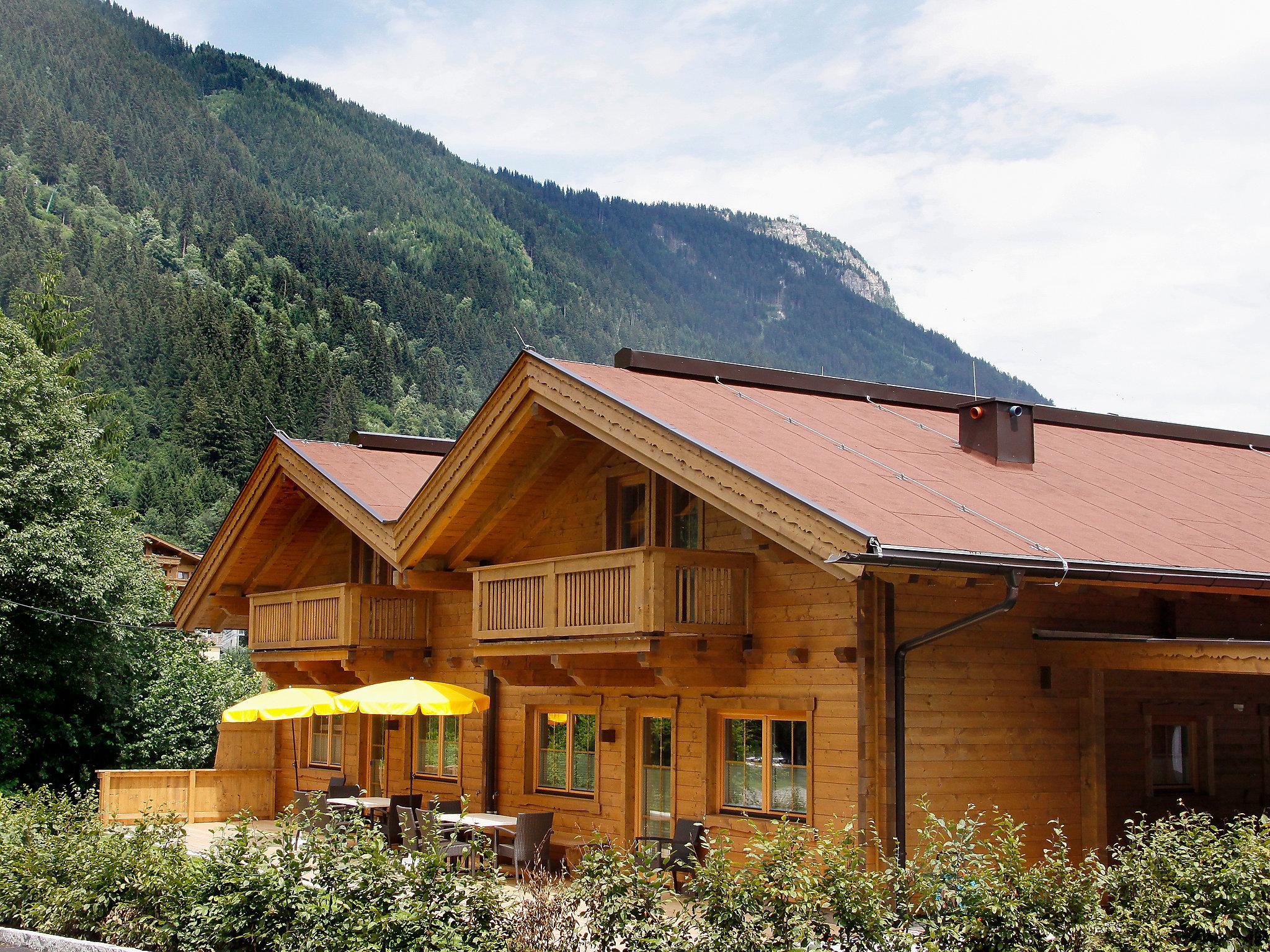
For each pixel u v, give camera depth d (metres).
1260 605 16.66
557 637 16.20
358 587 21.12
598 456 18.19
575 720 18.64
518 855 15.74
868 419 18.39
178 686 34.25
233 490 112.31
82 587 27.97
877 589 13.74
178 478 109.19
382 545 19.95
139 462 113.75
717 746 15.99
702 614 15.12
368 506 20.53
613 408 15.68
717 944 9.27
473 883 10.98
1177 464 19.91
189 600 25.86
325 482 21.80
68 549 27.50
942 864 9.55
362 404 148.25
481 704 17.64
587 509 18.42
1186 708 15.62
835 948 9.43
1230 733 15.97
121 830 14.62
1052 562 13.21
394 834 18.48
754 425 16.38
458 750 21.02
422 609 21.78
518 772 19.47
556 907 10.59
